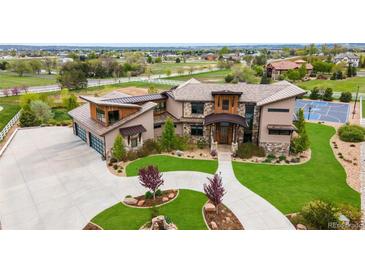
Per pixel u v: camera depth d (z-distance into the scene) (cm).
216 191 1747
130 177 2369
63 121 4141
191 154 2886
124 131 2791
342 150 3016
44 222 1755
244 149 2827
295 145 2812
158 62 18425
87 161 2717
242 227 1691
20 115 3981
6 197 2058
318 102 5912
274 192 2117
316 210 1689
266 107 2811
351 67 9669
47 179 2339
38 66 12094
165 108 3391
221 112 3023
